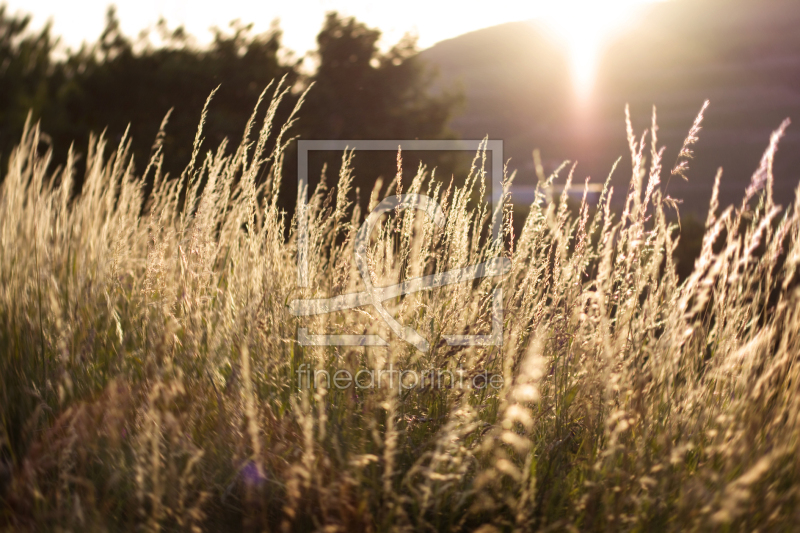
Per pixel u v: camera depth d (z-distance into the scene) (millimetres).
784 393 1927
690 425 1946
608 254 2172
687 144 2064
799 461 1694
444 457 1651
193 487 1806
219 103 7191
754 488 1634
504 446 1967
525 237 2320
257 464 1690
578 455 1955
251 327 2168
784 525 1549
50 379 2137
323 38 7562
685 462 1947
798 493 1590
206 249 2596
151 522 1555
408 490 1814
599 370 2039
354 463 1654
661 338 2070
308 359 2365
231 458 1869
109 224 2982
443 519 1765
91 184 3209
